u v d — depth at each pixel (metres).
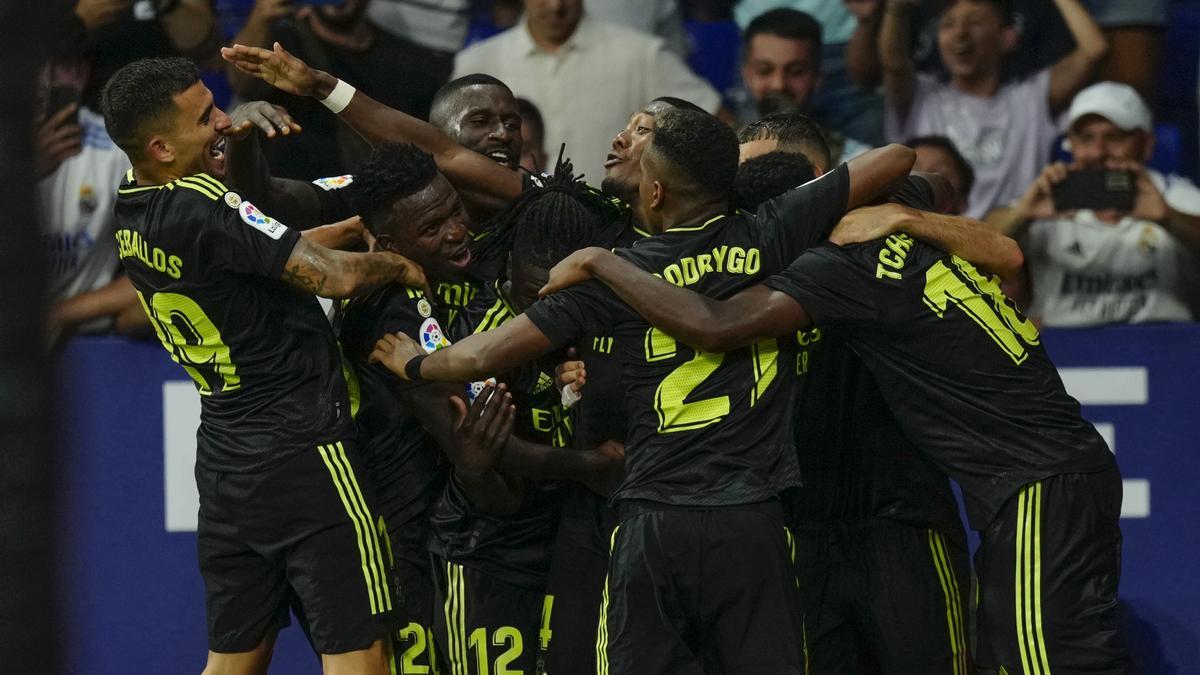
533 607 13.64
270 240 11.90
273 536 12.55
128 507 17.09
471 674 13.47
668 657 11.66
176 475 17.11
